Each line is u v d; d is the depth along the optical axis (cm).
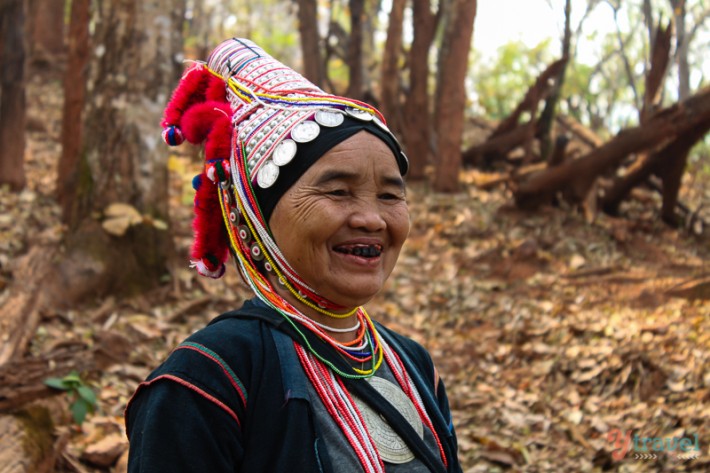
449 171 947
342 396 153
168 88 630
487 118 1502
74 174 696
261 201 158
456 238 800
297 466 141
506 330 596
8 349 449
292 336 155
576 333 580
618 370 521
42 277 552
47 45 1345
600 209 881
